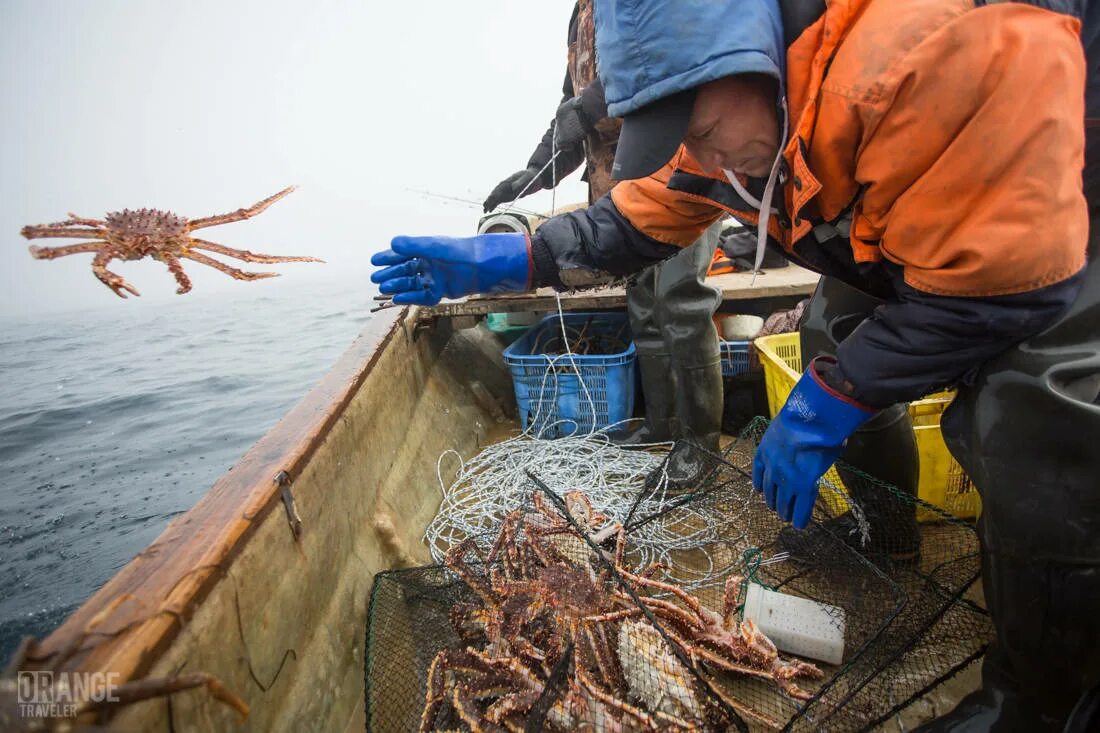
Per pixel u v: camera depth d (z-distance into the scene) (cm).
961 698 132
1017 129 81
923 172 90
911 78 82
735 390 294
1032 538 101
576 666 124
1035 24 81
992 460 104
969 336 98
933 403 182
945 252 92
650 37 87
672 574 183
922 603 144
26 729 61
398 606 153
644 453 246
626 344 327
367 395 187
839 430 122
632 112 94
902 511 163
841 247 118
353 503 160
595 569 156
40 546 292
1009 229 85
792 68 92
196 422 470
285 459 126
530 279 170
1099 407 92
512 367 289
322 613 129
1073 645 102
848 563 157
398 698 131
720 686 130
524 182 290
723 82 94
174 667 78
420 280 166
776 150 104
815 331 175
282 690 108
